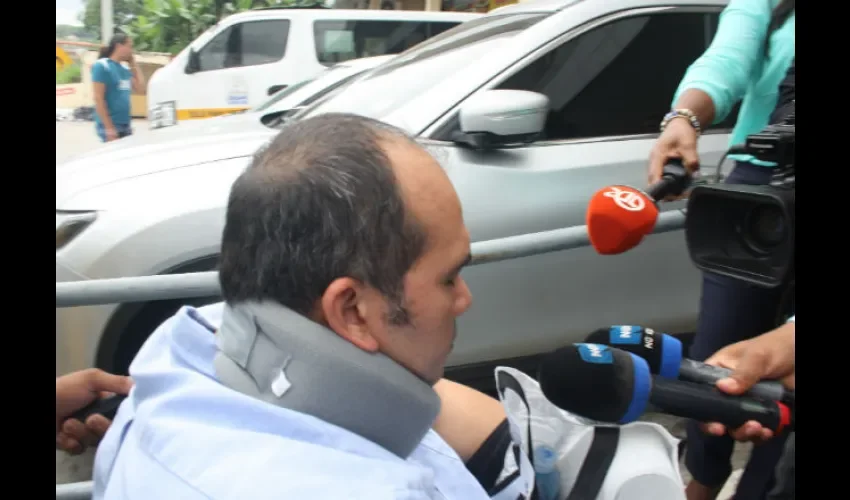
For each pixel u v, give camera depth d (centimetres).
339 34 793
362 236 80
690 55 303
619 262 283
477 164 261
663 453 110
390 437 86
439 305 85
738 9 184
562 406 108
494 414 128
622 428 112
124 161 266
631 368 105
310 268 81
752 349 117
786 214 116
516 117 257
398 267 81
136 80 898
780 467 139
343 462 78
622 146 284
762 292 182
